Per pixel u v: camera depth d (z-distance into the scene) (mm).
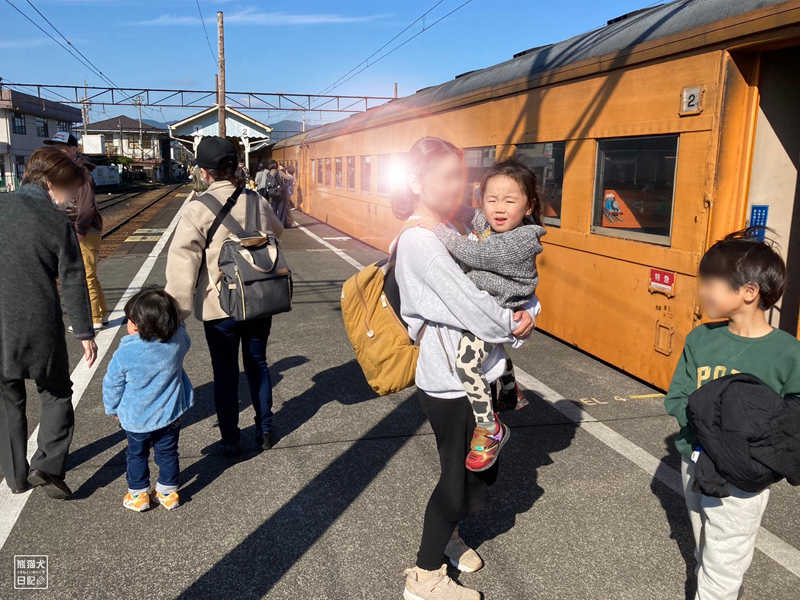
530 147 5980
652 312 4504
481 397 2121
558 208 5641
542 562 2721
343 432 4004
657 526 2988
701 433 1879
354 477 3439
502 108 6359
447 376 2160
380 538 2887
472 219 2383
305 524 2992
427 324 2186
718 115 3854
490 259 2023
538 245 2045
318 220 19641
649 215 4531
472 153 7117
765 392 1814
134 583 2564
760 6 3529
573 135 5270
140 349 2877
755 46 3639
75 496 3219
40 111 45562
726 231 4008
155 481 3381
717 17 3824
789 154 4141
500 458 3648
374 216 12227
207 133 33438
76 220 5754
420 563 2410
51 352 2961
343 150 15359
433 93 8602
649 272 4504
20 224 2840
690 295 4141
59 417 3094
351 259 11508
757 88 3863
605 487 3332
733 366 1997
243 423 4129
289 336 6230
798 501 3193
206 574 2627
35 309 2877
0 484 3305
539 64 5797
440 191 2176
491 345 2125
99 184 52438
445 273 2037
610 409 4348
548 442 3850
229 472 3484
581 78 5133
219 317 3369
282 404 4473
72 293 3012
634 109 4547
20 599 2459
